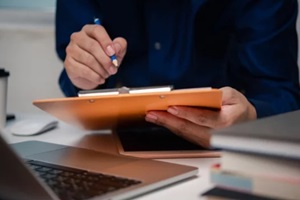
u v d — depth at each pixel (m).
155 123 0.79
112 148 0.79
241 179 0.40
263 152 0.39
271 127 0.42
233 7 1.15
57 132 0.94
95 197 0.48
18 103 1.52
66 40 1.20
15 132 0.91
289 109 1.00
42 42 1.49
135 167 0.60
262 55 1.13
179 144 0.77
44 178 0.54
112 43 0.89
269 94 1.08
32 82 1.51
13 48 1.50
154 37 1.17
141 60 1.20
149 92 0.64
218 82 1.17
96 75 0.91
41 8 1.54
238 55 1.17
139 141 0.81
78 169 0.59
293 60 1.14
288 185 0.38
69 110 0.72
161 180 0.55
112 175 0.56
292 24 1.17
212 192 0.42
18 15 1.50
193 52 1.16
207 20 1.15
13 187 0.44
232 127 0.42
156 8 1.17
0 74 0.96
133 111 0.73
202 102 0.66
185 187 0.56
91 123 0.85
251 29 1.16
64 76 1.15
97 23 1.02
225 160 0.41
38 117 1.08
